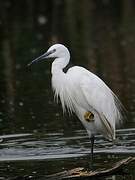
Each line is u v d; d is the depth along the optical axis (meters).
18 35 28.91
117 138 13.20
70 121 14.94
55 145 12.76
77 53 24.56
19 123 14.82
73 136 13.47
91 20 33.31
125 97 17.23
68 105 12.39
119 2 38.75
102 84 11.93
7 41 27.48
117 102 12.53
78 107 12.14
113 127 11.86
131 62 22.45
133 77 20.03
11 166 11.37
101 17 34.31
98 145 12.74
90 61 22.84
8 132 13.93
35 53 24.59
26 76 20.98
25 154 12.16
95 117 11.88
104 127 11.88
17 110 16.27
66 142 12.99
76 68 12.08
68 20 33.16
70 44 26.67
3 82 20.02
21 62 23.17
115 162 11.37
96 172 10.45
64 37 28.47
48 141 13.08
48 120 15.05
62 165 11.34
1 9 35.97
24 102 17.20
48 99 17.45
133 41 26.92
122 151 12.20
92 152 11.62
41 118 15.29
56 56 12.05
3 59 23.91
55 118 15.26
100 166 11.16
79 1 39.19
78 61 22.84
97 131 12.08
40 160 11.73
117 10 36.47
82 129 14.12
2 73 21.44
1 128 14.33
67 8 36.94
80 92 11.88
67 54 12.08
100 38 28.05
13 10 35.75
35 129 14.18
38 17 33.84
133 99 16.92
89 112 11.91
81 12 35.81
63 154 12.10
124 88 18.45
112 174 10.59
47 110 16.16
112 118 11.85
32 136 13.53
